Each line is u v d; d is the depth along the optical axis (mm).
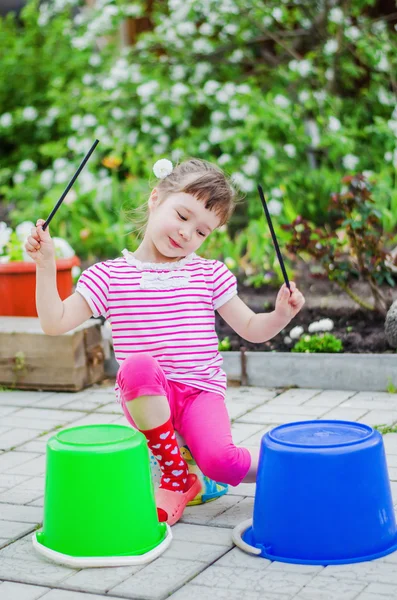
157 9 8914
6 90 9227
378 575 2688
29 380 5102
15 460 3920
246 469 3176
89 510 2840
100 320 5453
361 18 8203
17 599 2623
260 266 6609
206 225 3307
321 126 7707
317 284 6234
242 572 2748
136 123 8141
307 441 2930
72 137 7945
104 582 2703
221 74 8453
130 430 3062
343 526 2799
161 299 3291
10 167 9070
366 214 5391
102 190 7336
